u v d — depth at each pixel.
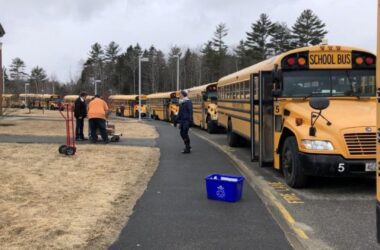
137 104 56.38
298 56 10.25
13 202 7.74
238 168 11.94
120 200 8.09
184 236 6.12
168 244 5.81
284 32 79.94
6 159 12.42
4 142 17.12
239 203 8.02
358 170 8.48
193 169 11.73
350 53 10.32
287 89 10.21
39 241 5.78
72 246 5.63
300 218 7.11
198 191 8.98
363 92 10.22
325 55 10.30
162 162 12.94
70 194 8.45
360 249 5.71
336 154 8.51
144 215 7.16
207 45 93.50
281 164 10.30
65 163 12.02
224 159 13.59
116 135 18.20
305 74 10.30
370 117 8.83
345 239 6.09
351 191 9.07
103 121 17.64
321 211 7.53
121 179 10.08
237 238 6.05
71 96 78.44
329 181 10.02
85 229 6.30
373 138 8.48
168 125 32.56
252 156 11.86
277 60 10.32
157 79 104.75
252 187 9.47
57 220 6.70
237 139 16.56
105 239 5.95
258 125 11.23
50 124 29.34
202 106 27.47
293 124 9.41
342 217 7.17
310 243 5.93
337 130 8.57
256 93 11.77
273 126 10.66
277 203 8.02
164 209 7.55
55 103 80.69
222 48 92.44
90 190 8.84
